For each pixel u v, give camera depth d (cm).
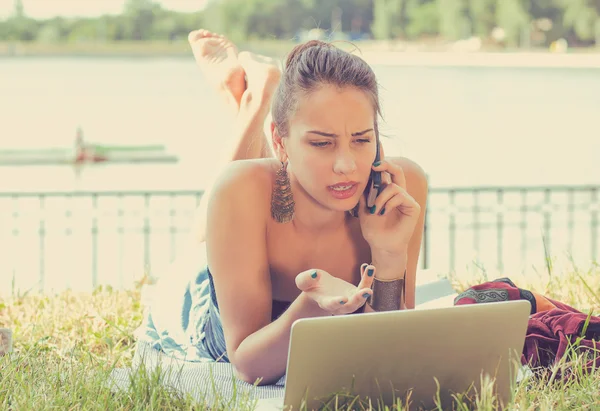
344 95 219
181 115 2325
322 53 223
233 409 221
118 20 7381
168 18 7350
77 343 321
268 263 252
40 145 1792
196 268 311
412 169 259
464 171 1336
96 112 2433
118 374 267
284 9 7212
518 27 6250
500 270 504
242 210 241
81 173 1341
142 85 3294
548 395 233
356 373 204
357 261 258
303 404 201
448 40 6544
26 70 4134
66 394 240
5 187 1178
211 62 367
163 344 317
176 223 917
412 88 2975
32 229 879
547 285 407
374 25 7025
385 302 240
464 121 2062
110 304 416
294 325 191
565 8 6175
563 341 258
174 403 233
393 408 208
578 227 884
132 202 1067
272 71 339
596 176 1266
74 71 4072
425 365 209
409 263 263
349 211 252
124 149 1484
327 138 220
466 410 207
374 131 229
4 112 2453
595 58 4356
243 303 244
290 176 244
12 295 441
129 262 702
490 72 3888
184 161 1492
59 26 7388
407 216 234
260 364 240
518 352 216
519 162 1434
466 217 971
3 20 7362
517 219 945
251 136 341
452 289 371
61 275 645
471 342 209
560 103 2494
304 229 249
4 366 267
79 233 855
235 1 7212
